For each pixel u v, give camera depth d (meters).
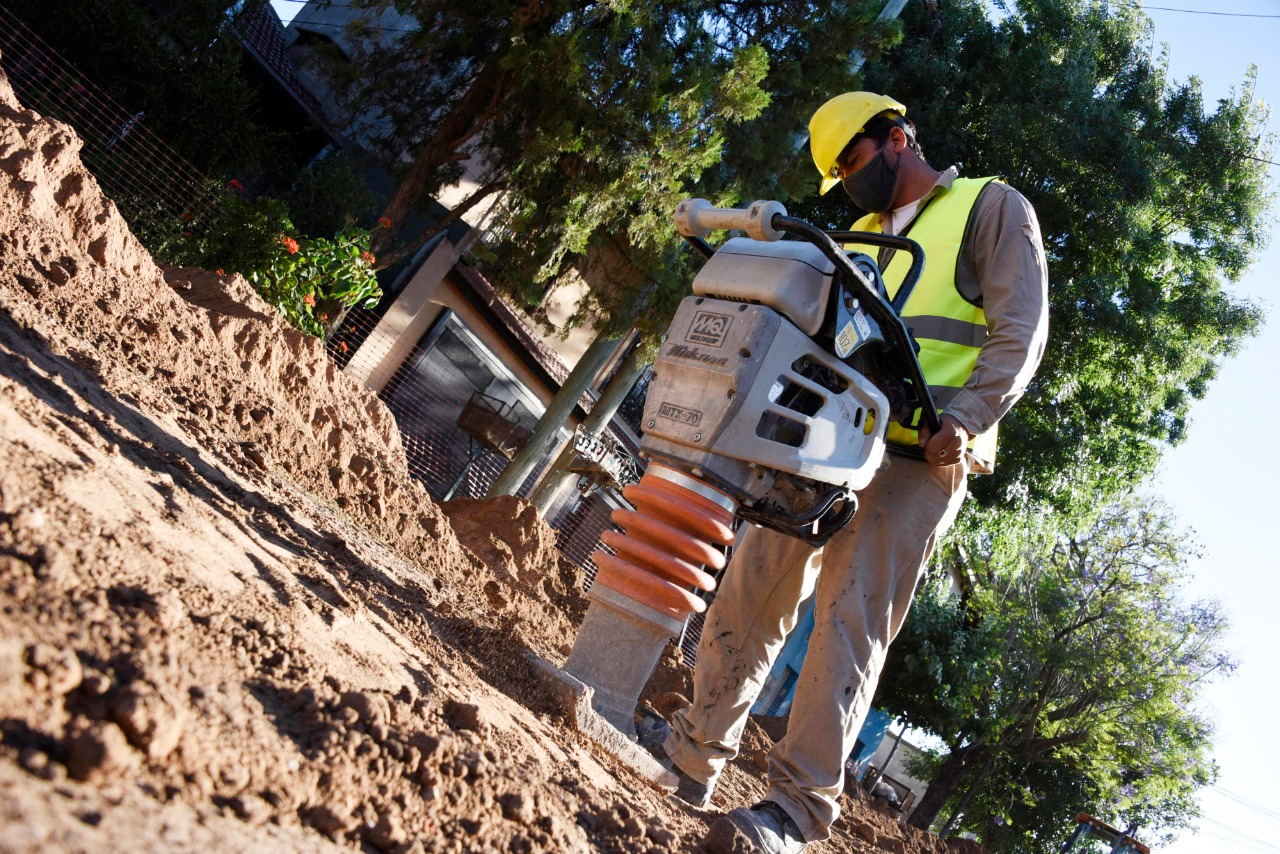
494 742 2.76
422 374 20.34
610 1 13.29
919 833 16.12
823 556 4.06
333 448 7.22
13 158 4.98
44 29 15.05
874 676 3.88
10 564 1.81
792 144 15.86
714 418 3.62
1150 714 31.44
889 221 4.41
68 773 1.47
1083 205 20.69
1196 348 23.52
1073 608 32.00
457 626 4.23
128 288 5.59
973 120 21.31
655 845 2.82
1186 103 23.12
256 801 1.71
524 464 18.03
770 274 3.67
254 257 11.87
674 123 13.91
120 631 1.86
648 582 3.83
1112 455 23.22
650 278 16.09
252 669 2.17
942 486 3.99
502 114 15.12
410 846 1.93
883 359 3.89
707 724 4.36
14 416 2.67
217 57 17.14
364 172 18.45
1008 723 31.09
